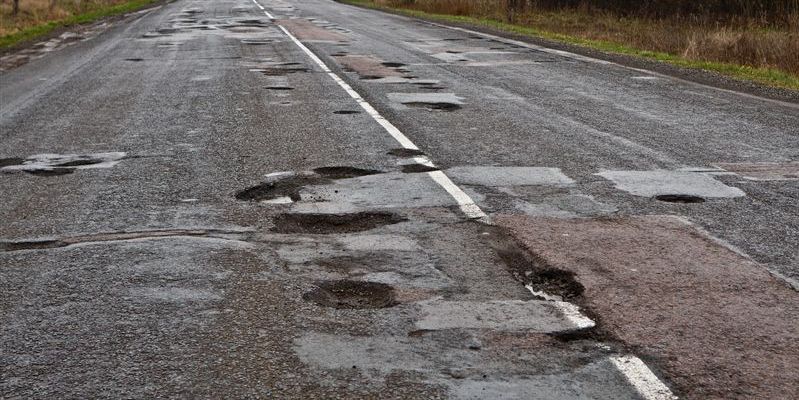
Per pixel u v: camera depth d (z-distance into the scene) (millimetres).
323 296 4008
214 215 5375
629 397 2996
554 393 3023
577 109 9578
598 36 21391
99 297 4020
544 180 6223
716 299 3895
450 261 4453
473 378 3145
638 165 6742
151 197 5848
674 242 4746
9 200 5863
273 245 4754
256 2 39688
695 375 3158
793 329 3568
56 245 4832
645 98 10523
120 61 14945
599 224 5098
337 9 33938
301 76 12500
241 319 3734
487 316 3727
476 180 6207
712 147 7488
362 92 10797
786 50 15930
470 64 14297
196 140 7812
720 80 12539
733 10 23750
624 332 3535
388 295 4008
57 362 3352
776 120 8977
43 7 31734
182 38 19609
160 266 4418
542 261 4410
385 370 3221
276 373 3213
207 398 3027
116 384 3156
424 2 35375
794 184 6148
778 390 3049
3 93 11328
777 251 4613
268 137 7891
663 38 19625
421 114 9148
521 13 29656
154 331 3621
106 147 7566
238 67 13727
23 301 3994
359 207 5496
